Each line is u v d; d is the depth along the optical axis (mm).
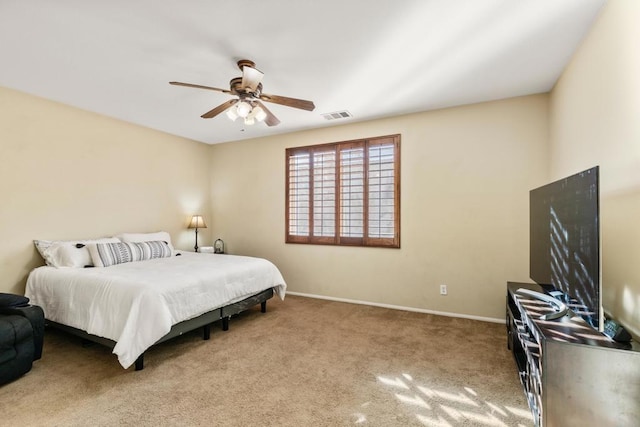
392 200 4055
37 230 3373
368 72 2797
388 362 2566
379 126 4129
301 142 4723
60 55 2496
